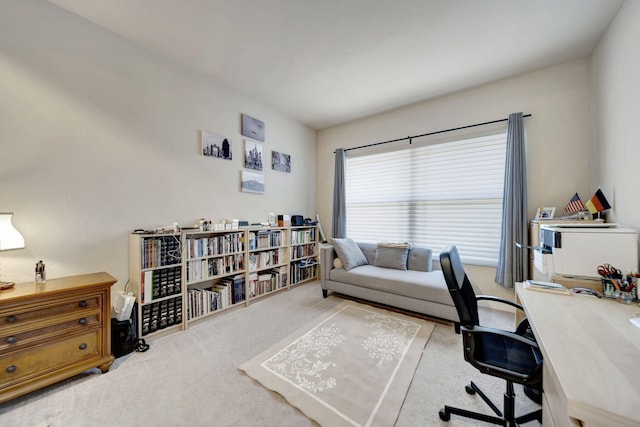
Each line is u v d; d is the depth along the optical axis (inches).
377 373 65.2
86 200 77.5
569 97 97.2
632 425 21.1
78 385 60.5
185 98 102.4
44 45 70.2
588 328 39.6
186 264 92.7
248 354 74.3
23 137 67.2
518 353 47.8
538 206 102.3
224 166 117.5
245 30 81.7
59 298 59.9
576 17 74.7
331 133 169.8
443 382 62.2
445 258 47.9
